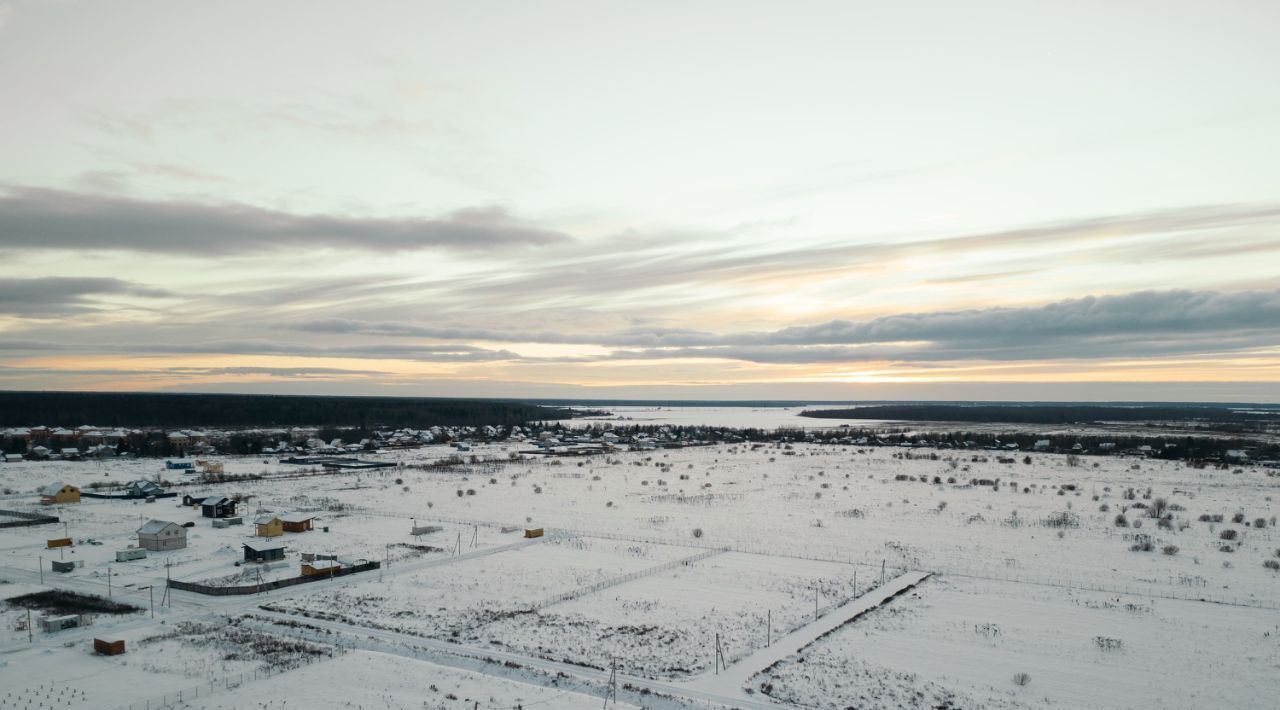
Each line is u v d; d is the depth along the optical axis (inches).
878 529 3038.9
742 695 1429.6
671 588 2161.7
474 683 1475.1
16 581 2224.4
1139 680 1512.1
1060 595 2084.2
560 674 1525.6
